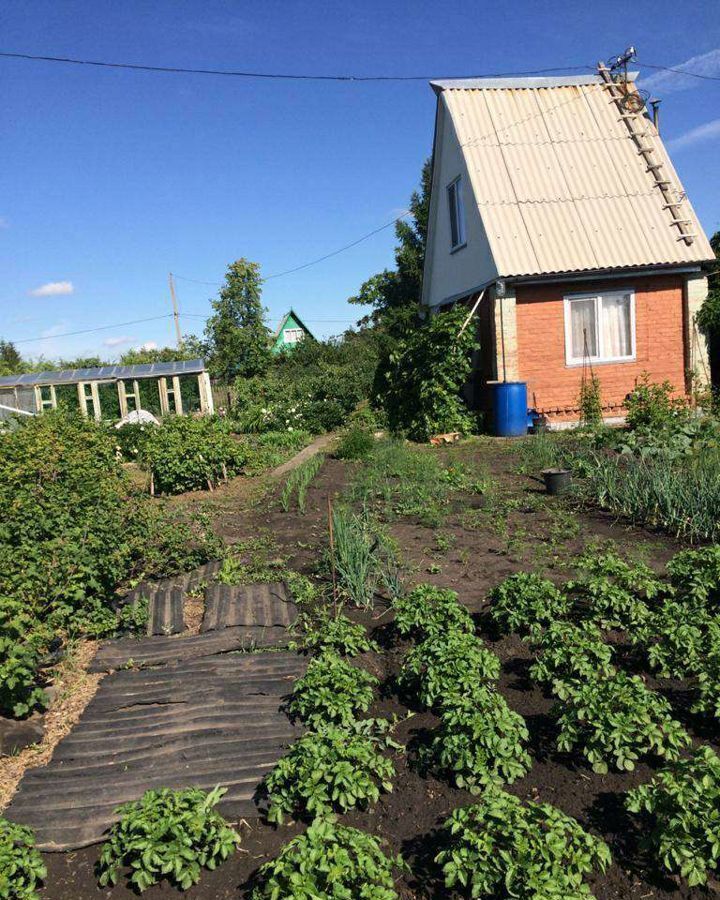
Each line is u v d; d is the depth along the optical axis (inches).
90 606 225.1
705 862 117.8
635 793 130.0
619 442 454.3
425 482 399.9
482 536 303.1
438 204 743.1
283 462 544.7
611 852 126.8
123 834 127.3
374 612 229.0
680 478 323.9
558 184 607.8
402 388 621.6
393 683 185.8
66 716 176.6
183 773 149.6
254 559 285.9
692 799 121.8
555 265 568.4
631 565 242.4
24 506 254.4
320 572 264.1
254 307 1248.8
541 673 174.1
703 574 210.1
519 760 148.1
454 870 112.5
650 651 179.9
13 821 137.1
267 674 191.8
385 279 1572.3
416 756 154.7
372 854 115.9
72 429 420.8
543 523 318.7
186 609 245.4
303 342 1374.3
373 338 1385.3
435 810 138.3
